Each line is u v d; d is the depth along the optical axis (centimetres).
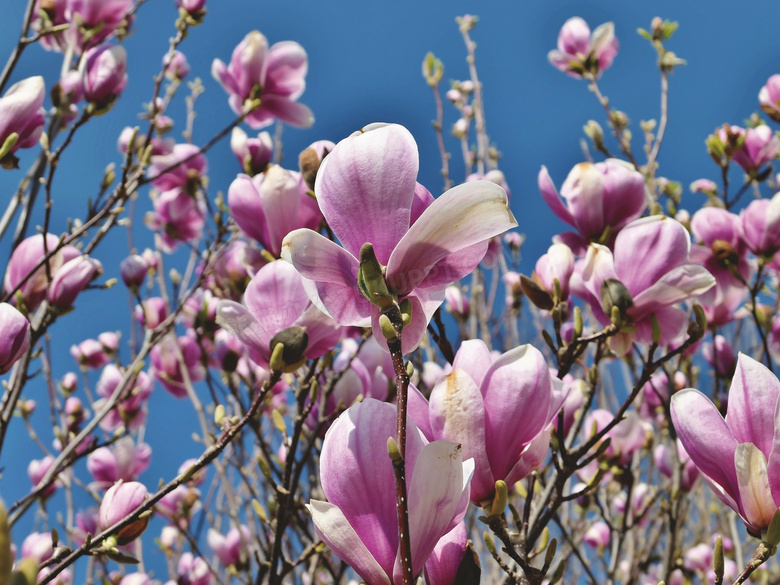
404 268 110
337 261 110
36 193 193
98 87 193
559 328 142
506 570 126
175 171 244
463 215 108
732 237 162
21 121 157
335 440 110
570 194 154
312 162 147
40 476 245
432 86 283
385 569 108
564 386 120
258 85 214
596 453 135
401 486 106
